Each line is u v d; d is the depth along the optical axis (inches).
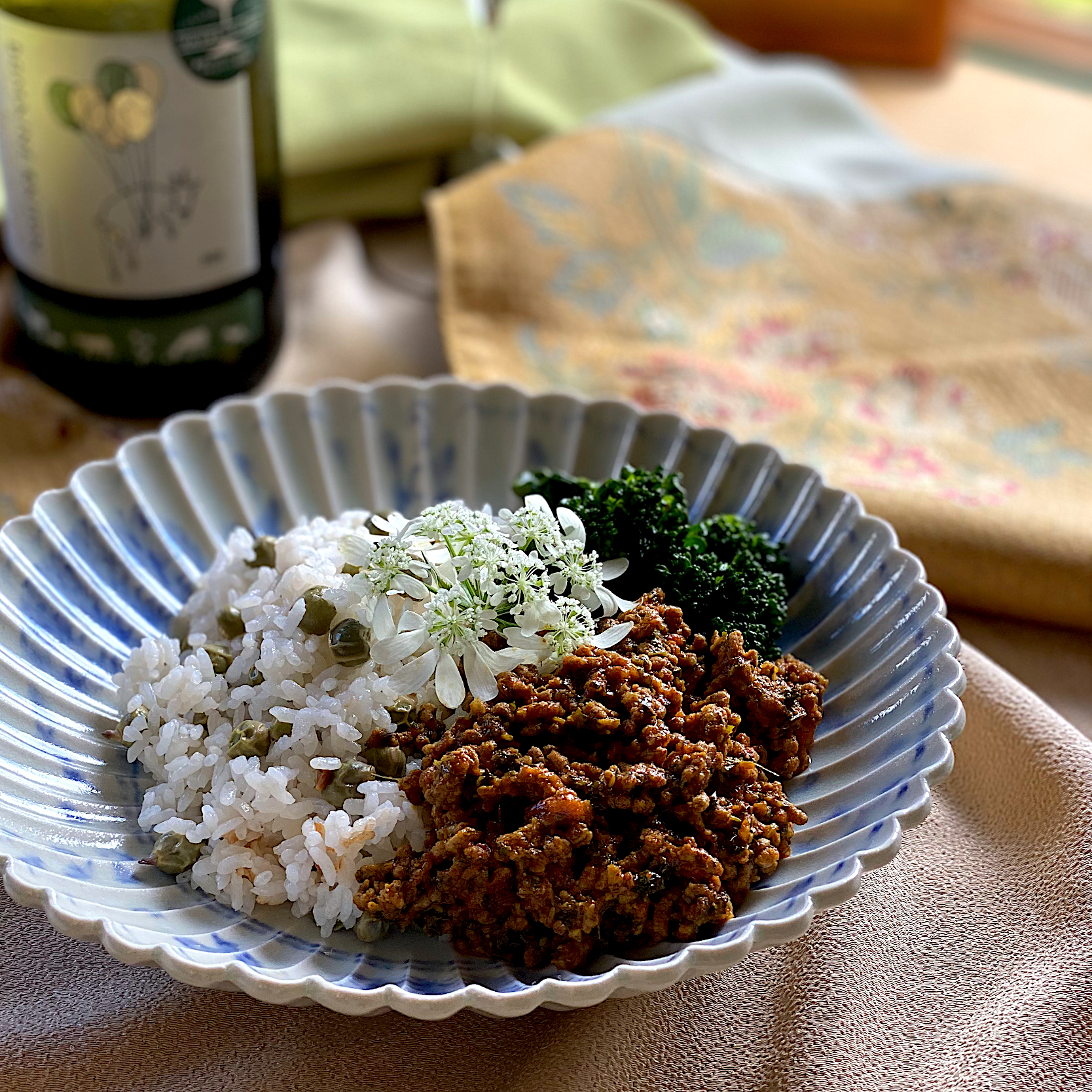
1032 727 16.4
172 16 18.1
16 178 19.0
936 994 14.8
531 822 14.1
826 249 23.2
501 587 15.3
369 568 15.4
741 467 17.6
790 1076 14.3
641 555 16.4
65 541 16.4
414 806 14.9
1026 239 23.3
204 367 19.9
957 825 16.1
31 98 18.4
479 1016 14.6
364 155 23.1
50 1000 14.6
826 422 20.7
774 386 21.3
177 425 17.4
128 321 19.5
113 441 19.7
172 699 15.5
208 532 17.4
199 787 15.2
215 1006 14.6
